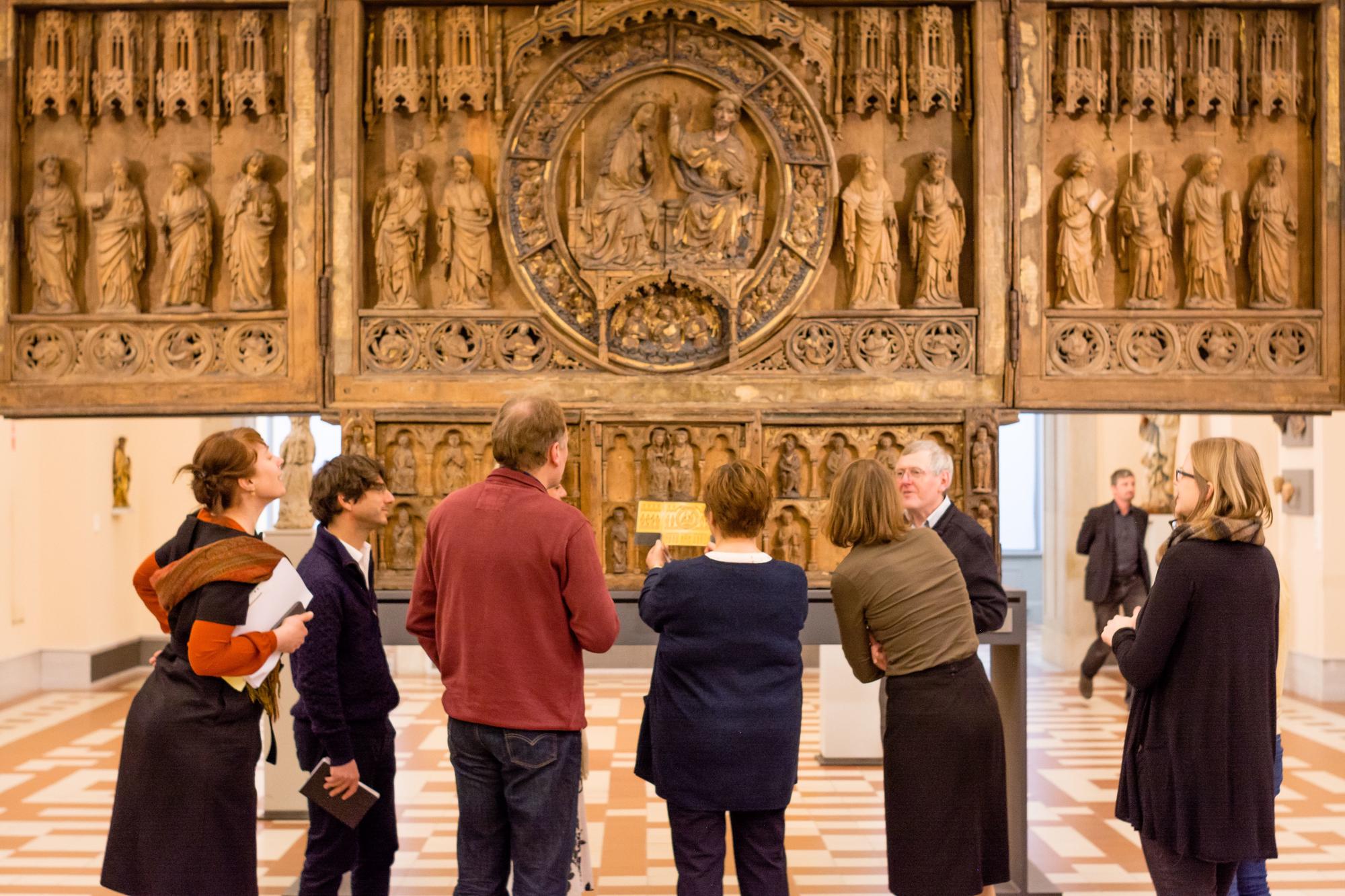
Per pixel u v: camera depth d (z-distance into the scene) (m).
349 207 4.70
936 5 4.82
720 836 3.26
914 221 4.82
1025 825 4.56
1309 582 9.23
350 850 3.63
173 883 2.99
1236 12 4.86
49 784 6.50
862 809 5.99
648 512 4.47
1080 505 11.27
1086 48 4.83
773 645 3.24
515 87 4.79
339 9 4.72
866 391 4.74
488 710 3.04
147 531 11.80
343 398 4.70
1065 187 4.81
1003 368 4.76
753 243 4.83
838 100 4.83
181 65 4.79
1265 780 3.19
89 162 4.83
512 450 3.16
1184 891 3.20
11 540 9.89
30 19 4.82
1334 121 4.79
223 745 3.06
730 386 4.72
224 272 4.82
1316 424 9.07
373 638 3.65
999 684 4.79
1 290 4.73
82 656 10.38
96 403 4.72
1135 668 3.24
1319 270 4.82
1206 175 4.81
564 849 3.08
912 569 3.40
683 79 4.84
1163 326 4.81
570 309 4.79
